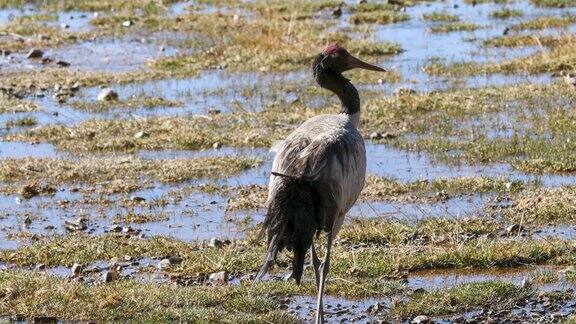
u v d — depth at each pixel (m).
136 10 29.78
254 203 14.39
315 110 19.09
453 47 24.00
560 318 10.52
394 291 11.27
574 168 15.40
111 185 15.37
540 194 14.20
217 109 19.48
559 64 21.39
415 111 18.77
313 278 11.71
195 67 22.95
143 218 13.98
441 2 29.44
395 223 13.23
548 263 12.04
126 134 18.06
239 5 29.58
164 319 10.66
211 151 17.11
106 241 12.98
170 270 12.13
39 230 13.70
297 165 10.12
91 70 23.22
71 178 15.76
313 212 9.71
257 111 19.17
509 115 18.23
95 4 30.48
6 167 16.12
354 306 11.05
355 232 12.95
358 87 20.89
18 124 18.98
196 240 13.04
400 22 26.94
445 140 16.98
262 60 23.20
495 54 23.05
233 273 12.04
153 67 23.25
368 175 15.32
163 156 16.91
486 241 12.56
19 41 26.02
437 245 12.59
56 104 20.41
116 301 11.02
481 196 14.42
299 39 24.56
